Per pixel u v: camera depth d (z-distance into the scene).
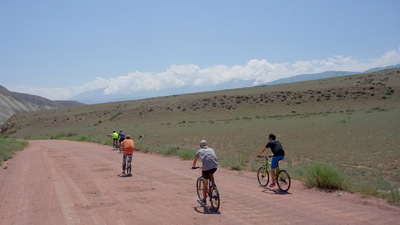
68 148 31.48
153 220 7.11
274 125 47.78
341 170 15.12
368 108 65.69
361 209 7.78
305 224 6.62
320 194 9.53
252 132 40.41
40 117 104.00
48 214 7.76
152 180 12.45
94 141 42.78
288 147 25.61
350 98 75.19
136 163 18.25
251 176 13.22
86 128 80.44
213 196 7.86
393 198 8.45
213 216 7.35
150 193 10.02
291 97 83.06
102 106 111.94
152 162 18.73
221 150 26.25
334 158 19.48
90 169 15.92
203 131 47.03
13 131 92.88
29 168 16.77
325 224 6.61
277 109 76.44
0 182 12.32
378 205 8.11
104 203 8.76
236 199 8.99
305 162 18.28
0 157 20.23
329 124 41.94
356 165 17.09
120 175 13.84
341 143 25.58
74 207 8.38
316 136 31.42
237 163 16.19
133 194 9.89
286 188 9.84
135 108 96.56
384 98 70.75
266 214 7.43
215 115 79.19
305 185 10.71
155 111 90.12
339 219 6.94
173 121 77.69
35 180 12.82
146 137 43.75
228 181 12.02
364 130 33.00
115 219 7.23
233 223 6.79
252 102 84.69
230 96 93.88
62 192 10.33
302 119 54.91
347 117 50.47
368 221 6.79
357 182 11.24
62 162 19.30
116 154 23.95
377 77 92.88
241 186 10.96
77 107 120.69
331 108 70.50
